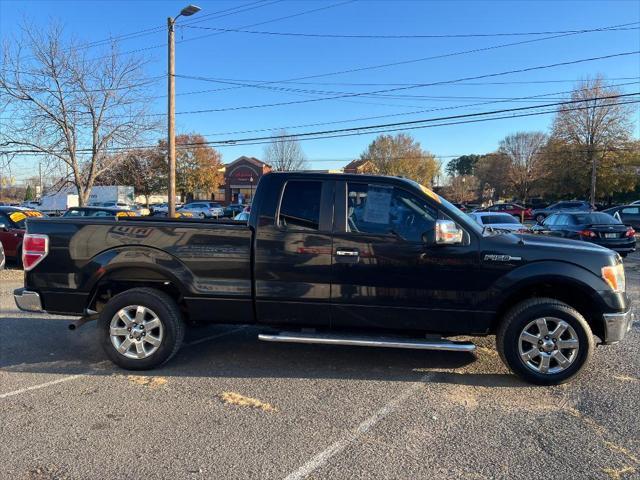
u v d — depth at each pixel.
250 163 73.88
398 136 78.06
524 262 4.39
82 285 4.78
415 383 4.52
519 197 73.81
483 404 4.05
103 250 4.77
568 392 4.31
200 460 3.15
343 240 4.54
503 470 3.05
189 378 4.62
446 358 5.24
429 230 4.42
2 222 12.02
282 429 3.58
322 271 4.56
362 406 4.00
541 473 3.02
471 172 121.75
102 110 19.33
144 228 4.75
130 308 4.75
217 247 4.66
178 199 66.94
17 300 4.90
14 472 2.99
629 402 4.09
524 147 71.94
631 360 5.16
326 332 4.76
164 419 3.74
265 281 4.62
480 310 4.45
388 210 4.56
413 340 4.55
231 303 4.69
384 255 4.48
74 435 3.47
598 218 15.26
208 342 5.77
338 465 3.10
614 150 53.47
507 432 3.55
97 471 3.01
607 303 4.36
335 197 4.61
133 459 3.15
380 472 3.02
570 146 55.34
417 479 2.95
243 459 3.16
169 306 4.73
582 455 3.23
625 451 3.29
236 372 4.79
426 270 4.46
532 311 4.38
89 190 19.70
